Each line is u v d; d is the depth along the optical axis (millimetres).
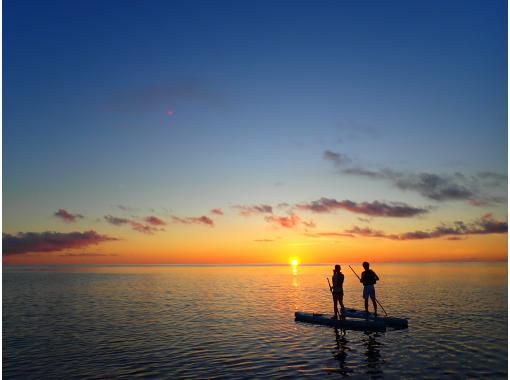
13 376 14633
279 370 14922
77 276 107625
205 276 102562
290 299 40094
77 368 15508
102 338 21016
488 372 14406
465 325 23594
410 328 22672
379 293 44719
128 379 14086
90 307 34625
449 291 47062
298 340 19859
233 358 16672
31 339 20938
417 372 14477
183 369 15219
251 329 22969
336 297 24109
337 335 20922
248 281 75125
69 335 21906
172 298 42000
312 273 125375
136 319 27391
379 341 19422
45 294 48250
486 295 41938
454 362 15688
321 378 13938
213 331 22562
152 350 18234
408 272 115312
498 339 19672
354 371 14688
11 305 36688
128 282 74250
